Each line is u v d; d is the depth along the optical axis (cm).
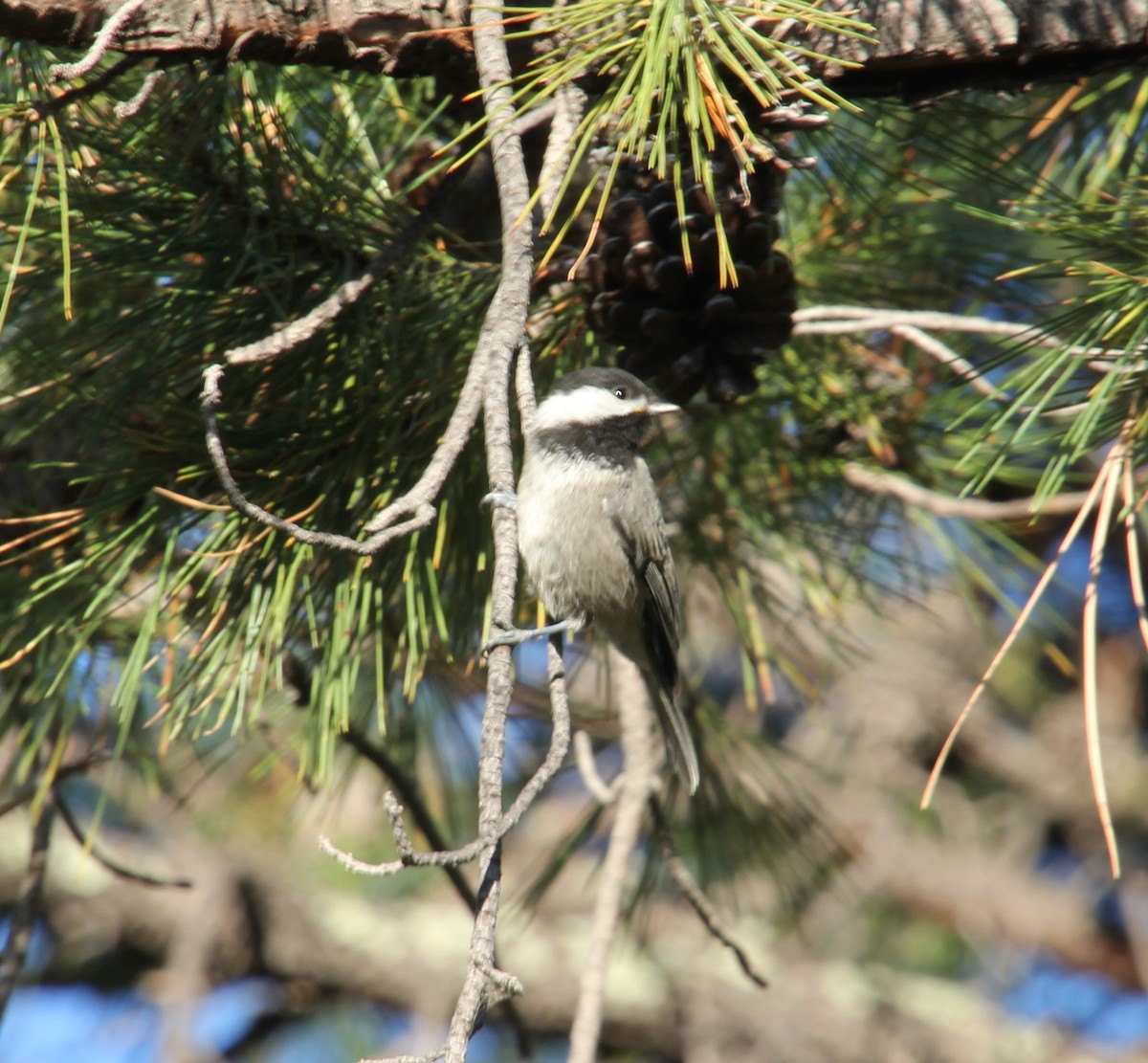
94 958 1214
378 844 1259
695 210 541
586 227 653
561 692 459
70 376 575
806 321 682
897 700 1369
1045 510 671
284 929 1223
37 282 589
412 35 552
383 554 561
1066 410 580
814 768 817
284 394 570
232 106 579
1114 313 496
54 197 556
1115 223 552
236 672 559
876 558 763
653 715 774
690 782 712
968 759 1440
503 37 514
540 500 685
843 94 596
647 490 702
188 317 565
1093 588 457
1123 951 1427
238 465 546
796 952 1337
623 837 598
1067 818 1444
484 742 393
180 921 1196
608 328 565
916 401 734
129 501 549
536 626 758
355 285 518
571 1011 1256
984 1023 1337
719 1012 1260
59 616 555
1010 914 1407
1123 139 661
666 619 718
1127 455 483
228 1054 1262
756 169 551
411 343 581
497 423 448
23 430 619
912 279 761
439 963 1265
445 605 604
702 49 481
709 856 809
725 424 739
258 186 591
